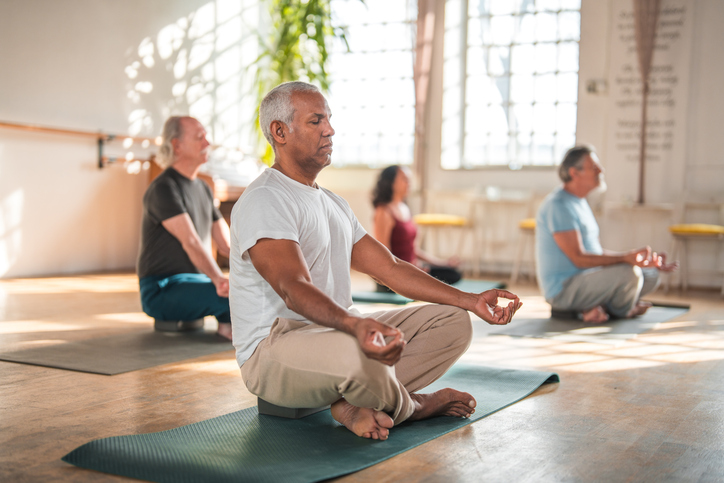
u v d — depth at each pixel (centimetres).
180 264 321
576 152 390
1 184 537
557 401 209
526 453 159
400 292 189
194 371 245
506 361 272
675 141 623
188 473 140
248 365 175
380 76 774
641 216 636
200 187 334
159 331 326
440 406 184
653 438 172
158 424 180
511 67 708
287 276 155
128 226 653
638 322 383
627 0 635
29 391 213
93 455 150
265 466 144
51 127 564
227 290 297
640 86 633
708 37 612
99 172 620
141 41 651
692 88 620
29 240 561
